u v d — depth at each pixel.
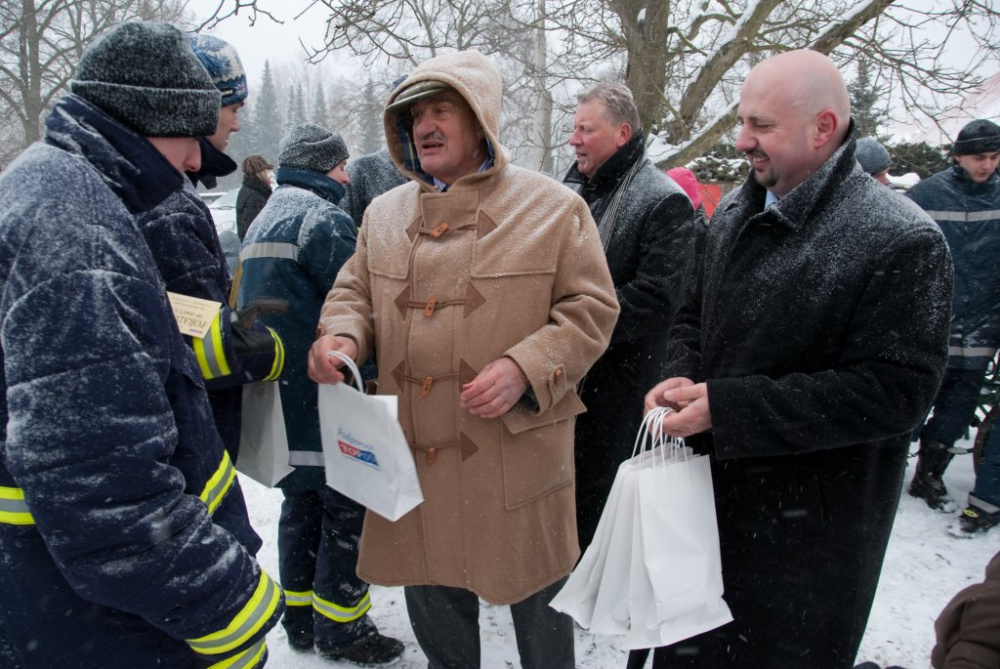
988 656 1.10
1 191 1.05
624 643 1.57
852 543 1.63
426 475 1.71
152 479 1.03
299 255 2.19
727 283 1.74
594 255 1.74
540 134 7.50
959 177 3.61
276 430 1.76
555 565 1.78
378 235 1.83
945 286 1.49
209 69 1.67
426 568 1.76
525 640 1.96
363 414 1.52
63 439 0.96
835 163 1.57
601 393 2.67
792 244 1.62
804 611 1.67
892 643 2.62
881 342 1.50
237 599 1.16
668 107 6.24
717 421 1.56
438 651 2.02
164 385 1.13
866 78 6.61
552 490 1.75
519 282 1.65
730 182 7.07
